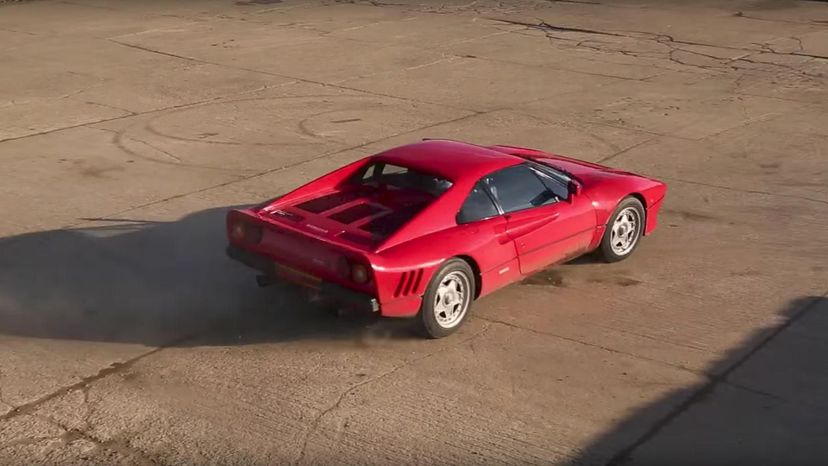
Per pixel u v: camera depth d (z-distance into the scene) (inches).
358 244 272.5
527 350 278.4
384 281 262.8
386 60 708.7
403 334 288.2
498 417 241.3
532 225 302.7
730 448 226.8
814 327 292.7
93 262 342.0
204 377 260.7
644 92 615.8
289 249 279.7
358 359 272.1
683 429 235.5
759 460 221.6
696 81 647.1
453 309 285.0
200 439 229.5
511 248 296.2
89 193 417.4
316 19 879.7
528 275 310.5
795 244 363.9
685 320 298.4
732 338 285.7
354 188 312.7
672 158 477.4
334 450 225.3
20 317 296.5
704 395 252.5
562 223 313.1
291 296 315.6
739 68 685.3
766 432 234.1
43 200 407.2
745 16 887.1
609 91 618.2
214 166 458.3
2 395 248.7
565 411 244.4
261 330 290.8
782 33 807.1
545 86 632.4
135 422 236.8
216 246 359.3
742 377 261.9
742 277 331.9
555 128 530.9
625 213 343.0
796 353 275.7
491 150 321.7
